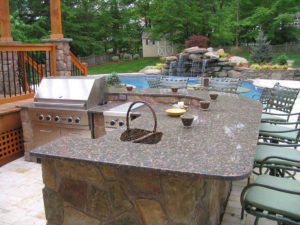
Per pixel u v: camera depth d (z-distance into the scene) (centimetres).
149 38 2291
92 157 175
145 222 179
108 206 186
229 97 391
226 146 194
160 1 1958
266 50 1491
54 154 182
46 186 202
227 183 301
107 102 418
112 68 1927
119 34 2317
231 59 1422
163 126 250
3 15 616
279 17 1900
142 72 1527
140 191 176
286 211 190
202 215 199
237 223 269
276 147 304
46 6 1886
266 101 488
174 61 1432
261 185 197
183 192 166
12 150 429
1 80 613
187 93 409
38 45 518
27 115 412
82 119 378
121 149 189
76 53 2134
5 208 294
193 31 2016
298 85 1023
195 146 194
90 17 2128
